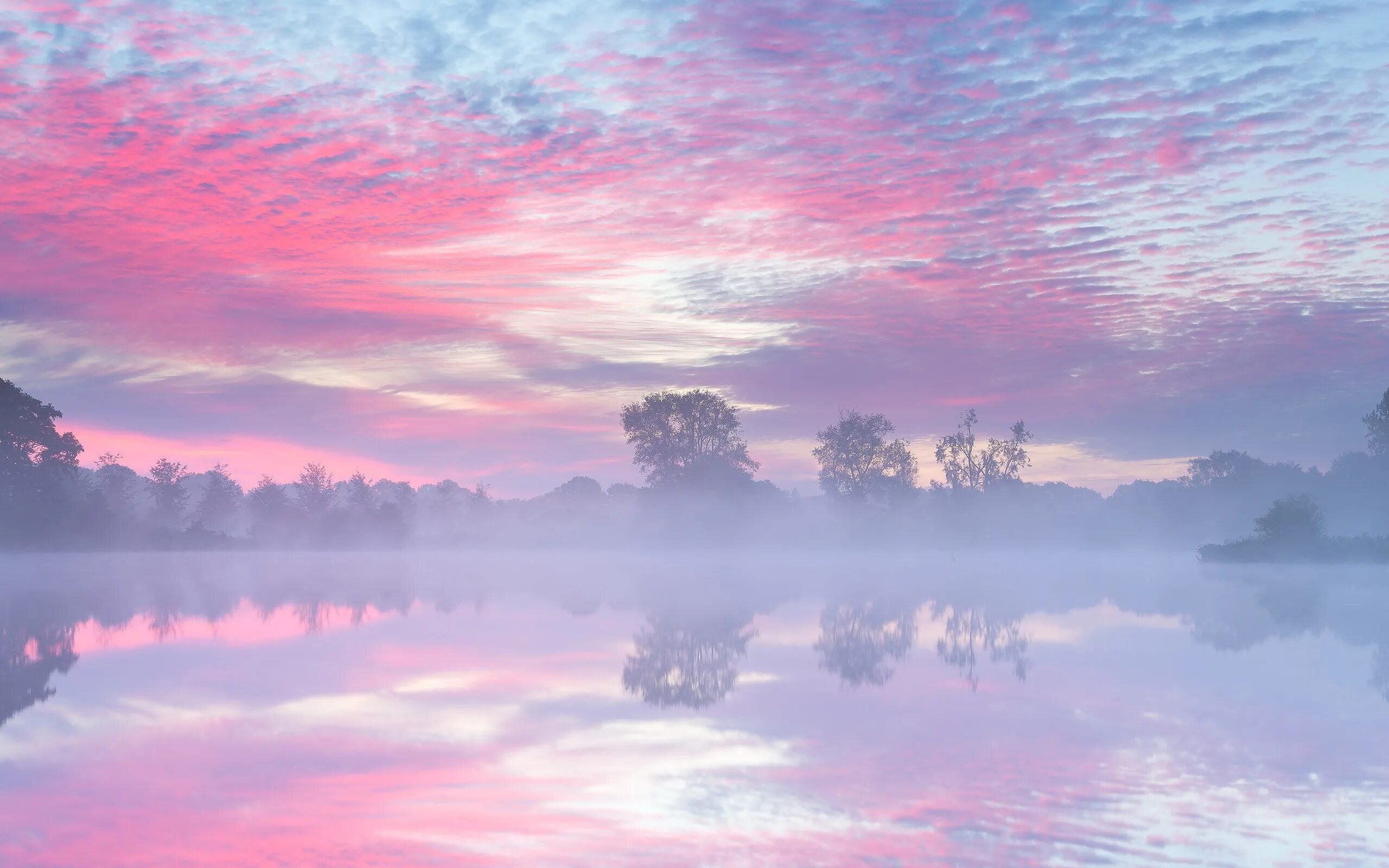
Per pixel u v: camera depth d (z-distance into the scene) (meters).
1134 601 31.55
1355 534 81.88
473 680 14.92
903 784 8.69
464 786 8.76
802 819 7.67
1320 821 7.51
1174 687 14.02
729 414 99.75
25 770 9.41
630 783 8.81
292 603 31.30
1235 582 44.19
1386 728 11.00
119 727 11.43
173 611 28.14
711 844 7.07
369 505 120.75
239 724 11.61
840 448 99.62
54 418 88.38
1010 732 10.87
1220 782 8.70
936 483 102.75
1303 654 17.77
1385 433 76.88
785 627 23.17
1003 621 24.67
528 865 6.66
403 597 34.03
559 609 28.58
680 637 20.84
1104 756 9.70
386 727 11.38
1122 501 118.69
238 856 6.92
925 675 15.25
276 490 116.88
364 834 7.39
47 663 17.06
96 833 7.47
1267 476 105.19
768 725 11.35
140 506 129.25
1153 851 6.86
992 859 6.70
